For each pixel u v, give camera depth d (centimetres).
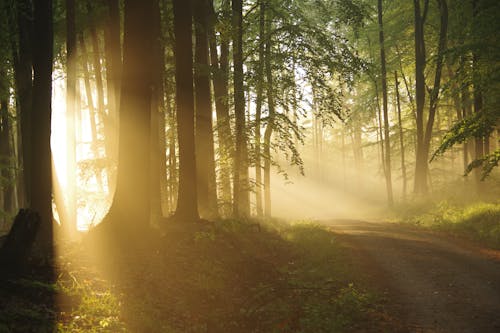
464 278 982
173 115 1820
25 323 588
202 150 1605
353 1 1939
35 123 1065
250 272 1032
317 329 707
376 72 3061
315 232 1716
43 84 1075
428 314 766
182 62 1320
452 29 2647
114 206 1034
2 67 1733
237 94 1506
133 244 994
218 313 798
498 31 1755
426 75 3266
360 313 770
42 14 1077
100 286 770
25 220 741
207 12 1681
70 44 1576
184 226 1184
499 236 1396
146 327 666
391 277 1039
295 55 1536
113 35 1528
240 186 1658
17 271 727
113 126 1683
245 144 1552
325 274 1053
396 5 3391
